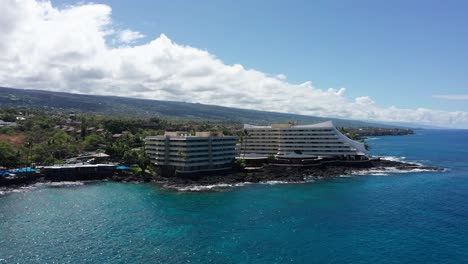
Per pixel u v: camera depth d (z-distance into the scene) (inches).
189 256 4392.2
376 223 5659.5
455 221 5762.8
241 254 4461.1
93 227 5383.9
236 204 6761.8
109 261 4237.2
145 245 4712.1
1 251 4488.2
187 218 5861.2
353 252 4542.3
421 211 6338.6
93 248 4598.9
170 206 6594.5
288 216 5994.1
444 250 4603.8
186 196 7436.0
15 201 6939.0
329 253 4507.9
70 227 5378.9
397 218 5920.3
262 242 4845.0
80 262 4205.2
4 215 5974.4
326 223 5644.7
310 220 5787.4
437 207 6609.3
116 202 6889.8
